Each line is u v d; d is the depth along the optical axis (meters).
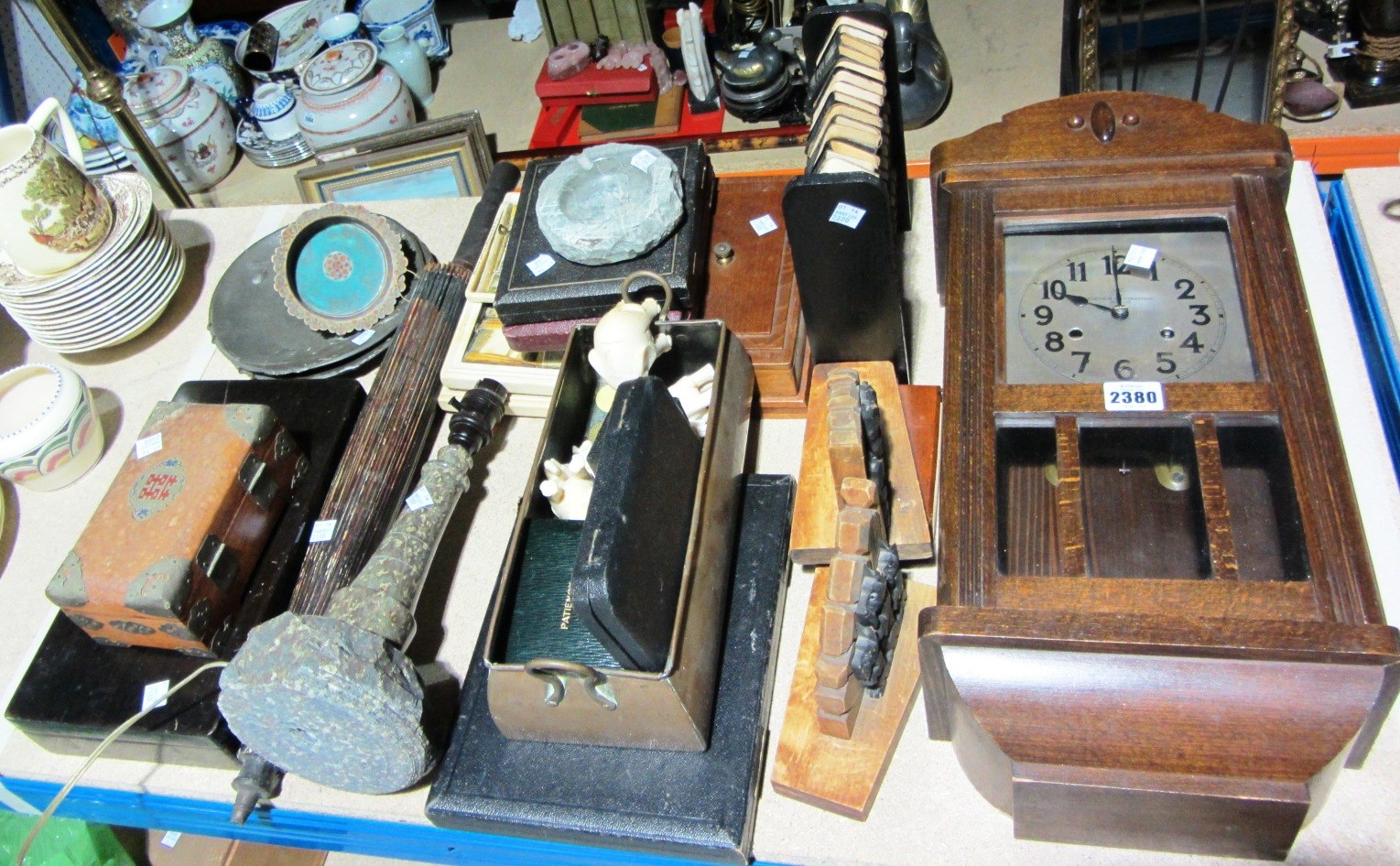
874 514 1.07
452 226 1.85
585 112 2.55
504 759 1.16
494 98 2.74
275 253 1.66
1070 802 0.94
